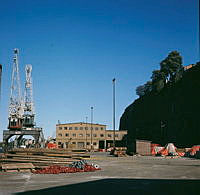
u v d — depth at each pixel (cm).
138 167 2436
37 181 1476
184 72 10275
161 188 1232
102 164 2847
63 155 2936
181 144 8562
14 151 2819
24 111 11800
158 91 11231
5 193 1100
